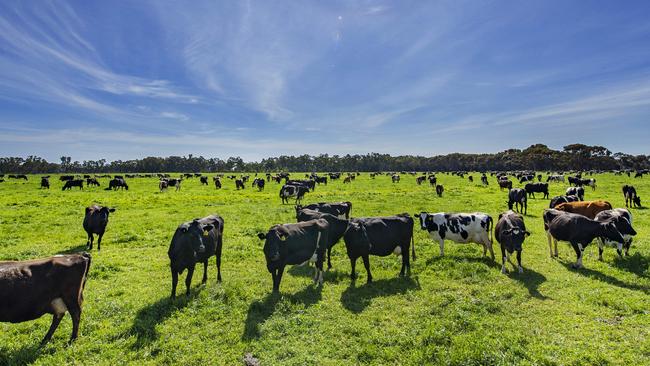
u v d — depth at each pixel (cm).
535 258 1238
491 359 596
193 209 2541
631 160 15438
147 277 1066
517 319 767
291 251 954
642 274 1020
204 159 19388
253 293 934
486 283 993
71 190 4562
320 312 824
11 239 1539
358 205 2688
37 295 631
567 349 634
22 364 605
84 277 700
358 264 1210
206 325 752
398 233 1102
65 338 684
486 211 2373
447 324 736
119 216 2209
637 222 1834
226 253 1310
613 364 588
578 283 977
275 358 636
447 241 1499
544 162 14850
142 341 677
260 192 4231
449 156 18638
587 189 4219
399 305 861
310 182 4381
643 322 725
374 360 623
